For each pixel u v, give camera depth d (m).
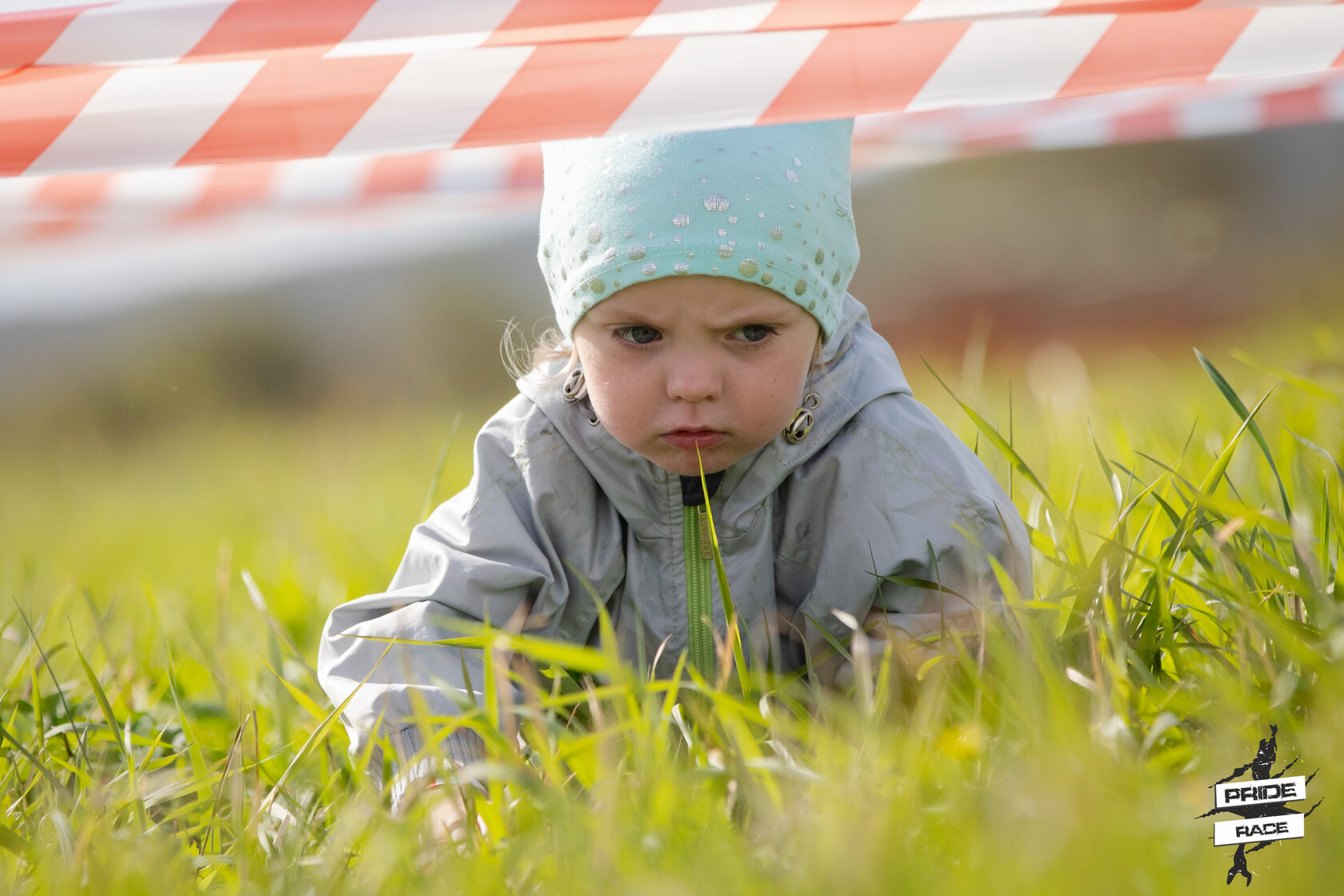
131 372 23.36
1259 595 2.02
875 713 1.81
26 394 23.12
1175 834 1.44
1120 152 20.52
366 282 24.61
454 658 2.31
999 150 3.34
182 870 1.65
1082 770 1.53
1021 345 17.98
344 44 1.72
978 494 2.37
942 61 1.84
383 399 22.52
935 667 2.05
